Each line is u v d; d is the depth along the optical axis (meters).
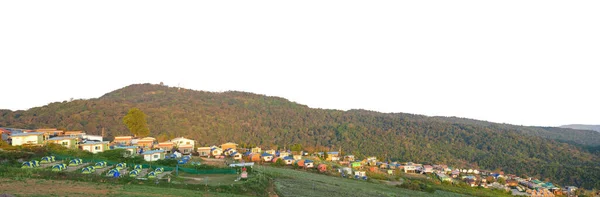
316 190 55.69
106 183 40.78
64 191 34.19
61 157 57.53
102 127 125.62
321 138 175.38
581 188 120.94
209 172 57.22
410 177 109.56
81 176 42.12
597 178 127.56
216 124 161.00
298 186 56.78
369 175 99.81
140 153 76.81
